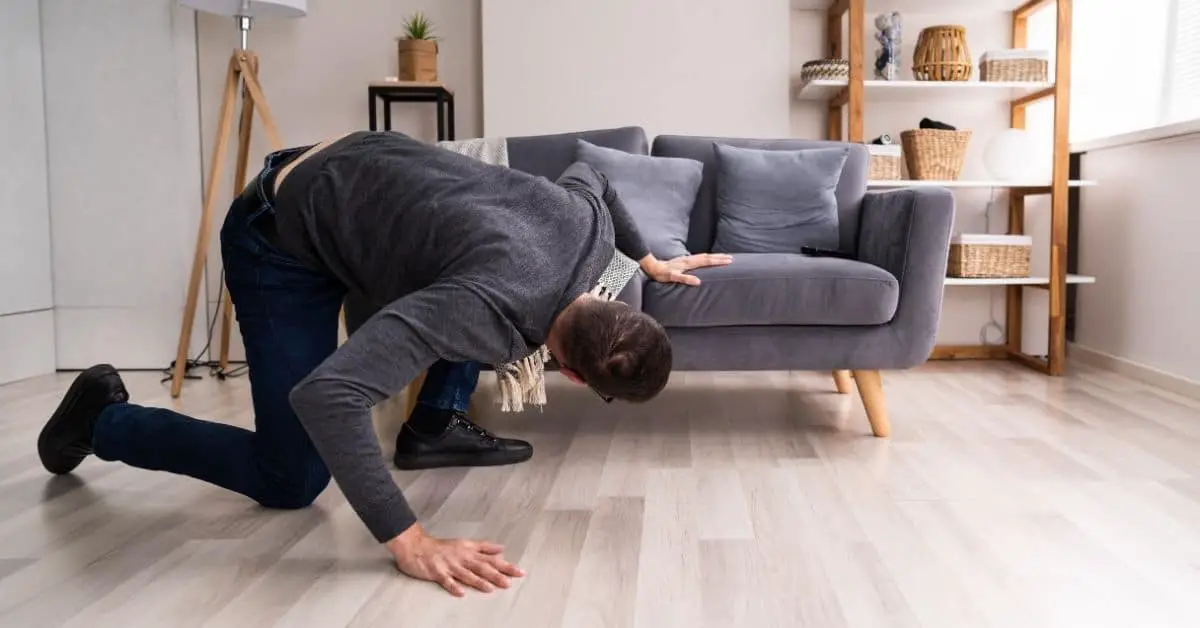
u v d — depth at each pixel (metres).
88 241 3.89
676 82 3.87
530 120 3.89
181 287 3.91
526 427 2.67
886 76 3.75
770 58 3.86
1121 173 3.57
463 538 1.68
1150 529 1.74
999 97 3.98
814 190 2.97
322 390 1.28
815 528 1.75
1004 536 1.70
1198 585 1.47
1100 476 2.10
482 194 1.43
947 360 3.94
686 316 2.39
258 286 1.70
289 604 1.40
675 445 2.43
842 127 4.04
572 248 1.43
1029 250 3.67
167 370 3.82
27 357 3.72
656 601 1.41
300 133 4.08
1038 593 1.44
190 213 3.94
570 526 1.77
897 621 1.34
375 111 3.70
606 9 3.86
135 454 1.84
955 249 3.68
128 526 1.78
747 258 2.58
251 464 1.78
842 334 2.43
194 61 3.96
